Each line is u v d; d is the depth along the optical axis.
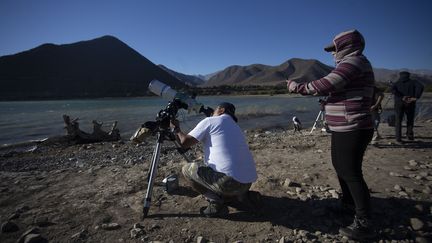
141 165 6.54
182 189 4.82
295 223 3.67
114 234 3.48
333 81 3.08
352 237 3.27
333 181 5.17
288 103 42.84
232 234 3.47
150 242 3.30
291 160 6.67
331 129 3.35
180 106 4.15
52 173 6.07
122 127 18.08
